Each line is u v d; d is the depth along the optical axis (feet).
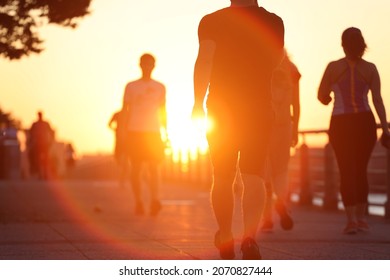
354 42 73.05
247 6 50.37
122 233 71.97
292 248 60.70
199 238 67.72
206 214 98.99
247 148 49.44
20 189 159.84
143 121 97.96
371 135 73.46
